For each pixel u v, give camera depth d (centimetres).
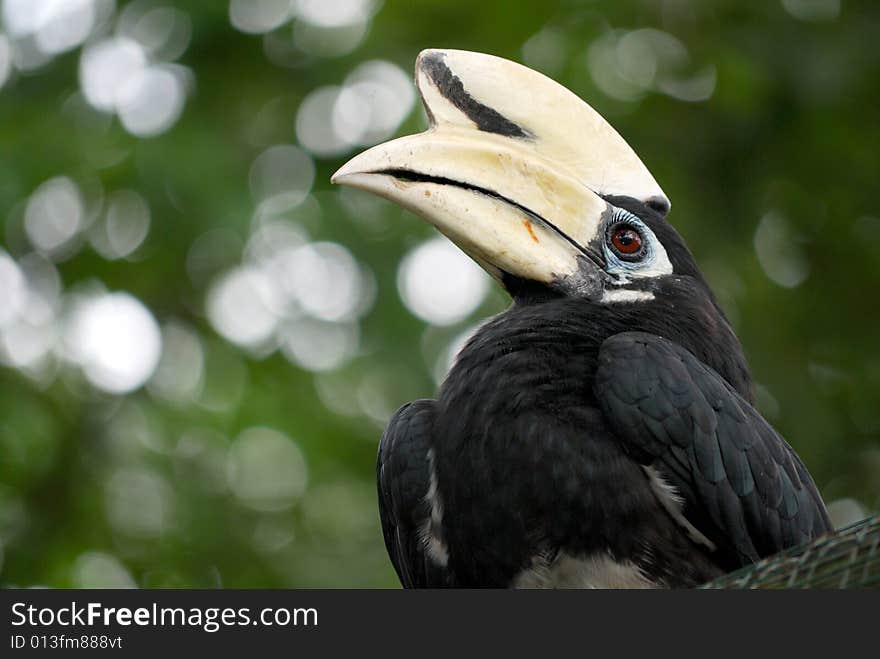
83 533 1294
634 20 1370
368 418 1341
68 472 1312
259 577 1297
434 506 662
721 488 626
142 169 1284
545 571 616
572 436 619
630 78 1376
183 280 1349
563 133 706
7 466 1289
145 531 1306
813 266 1380
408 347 1333
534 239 685
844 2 1362
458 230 675
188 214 1292
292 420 1333
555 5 1376
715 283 1317
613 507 611
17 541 1285
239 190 1297
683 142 1362
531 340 657
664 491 625
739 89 1339
